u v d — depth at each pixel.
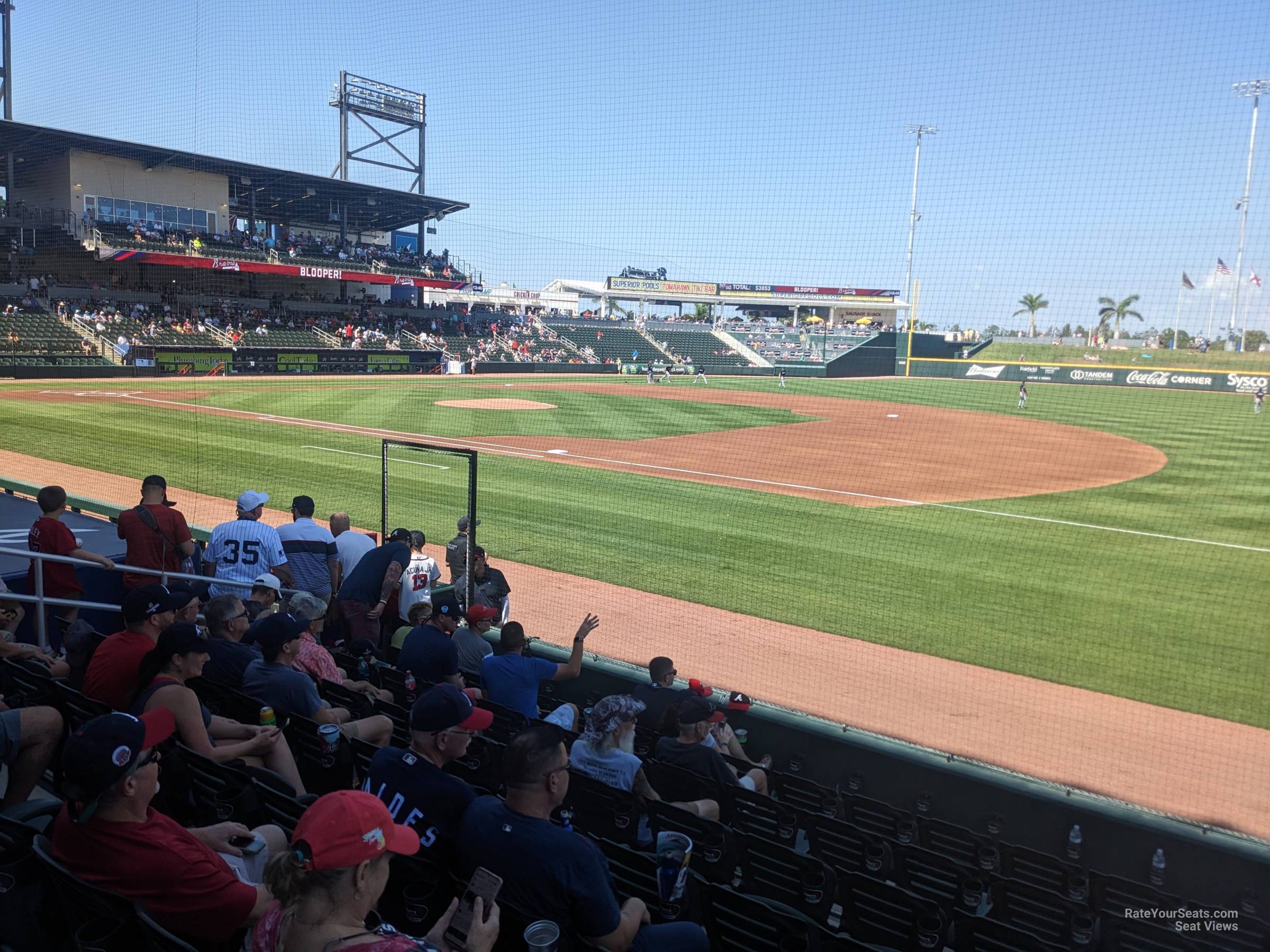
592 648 9.21
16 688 4.59
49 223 39.34
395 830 2.28
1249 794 6.61
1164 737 7.57
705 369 61.00
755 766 5.19
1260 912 4.45
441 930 2.63
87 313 40.09
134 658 4.44
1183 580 12.41
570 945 2.96
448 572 11.78
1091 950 3.59
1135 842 4.78
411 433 24.97
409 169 55.97
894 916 3.49
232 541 7.38
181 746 3.80
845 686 8.49
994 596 11.47
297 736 4.44
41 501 6.91
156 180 42.25
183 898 2.74
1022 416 35.62
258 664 4.59
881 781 5.54
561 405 35.56
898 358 54.94
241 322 45.56
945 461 23.48
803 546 13.74
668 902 3.33
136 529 7.29
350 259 51.19
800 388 48.81
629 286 76.81
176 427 23.69
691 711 4.61
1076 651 9.55
